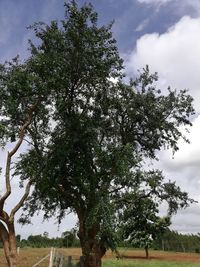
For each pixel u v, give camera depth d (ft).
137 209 108.68
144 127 109.60
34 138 86.63
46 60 77.77
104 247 97.76
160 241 313.32
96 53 83.25
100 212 87.15
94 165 90.94
